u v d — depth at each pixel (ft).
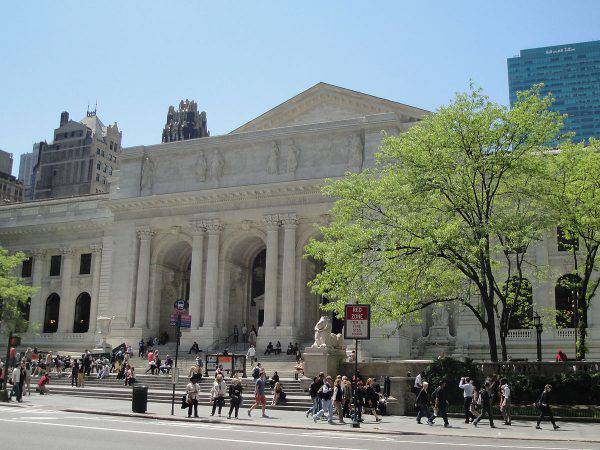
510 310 136.15
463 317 203.72
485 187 134.62
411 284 132.26
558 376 119.44
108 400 144.46
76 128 545.85
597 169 134.72
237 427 96.73
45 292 287.69
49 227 286.25
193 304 234.38
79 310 281.33
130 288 246.47
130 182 257.14
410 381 124.26
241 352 219.82
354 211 143.23
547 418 110.73
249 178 237.66
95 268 276.41
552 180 136.05
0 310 239.91
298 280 225.56
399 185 134.31
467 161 131.23
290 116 248.73
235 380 110.93
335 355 146.10
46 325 285.84
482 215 133.18
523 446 77.87
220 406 111.96
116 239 253.85
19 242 295.48
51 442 68.64
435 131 134.82
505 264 191.11
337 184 144.56
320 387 115.55
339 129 226.79
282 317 220.43
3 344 273.33
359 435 89.51
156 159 255.70
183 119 510.99
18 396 131.85
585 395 117.70
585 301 138.62
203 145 247.70
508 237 129.18
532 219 130.00
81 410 114.73
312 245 143.84
